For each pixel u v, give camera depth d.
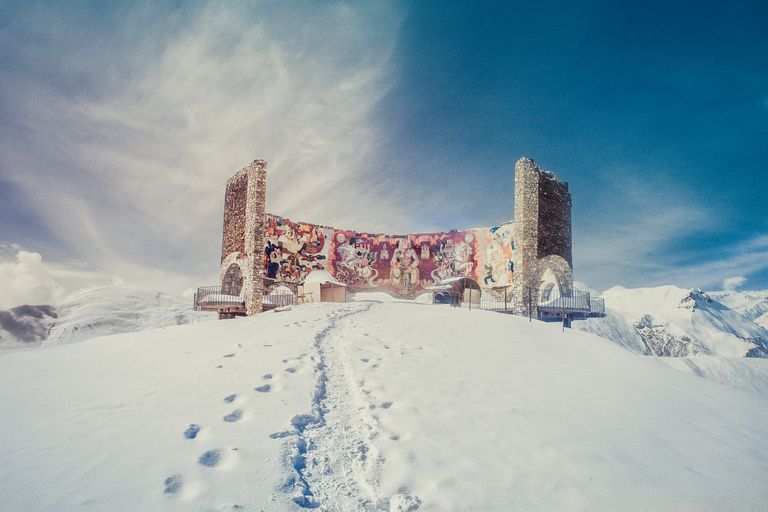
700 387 7.16
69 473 3.17
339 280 31.81
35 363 6.54
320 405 5.29
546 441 4.50
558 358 8.34
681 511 3.34
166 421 4.25
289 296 26.38
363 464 3.94
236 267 28.50
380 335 10.05
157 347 7.86
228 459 3.58
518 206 24.19
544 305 22.36
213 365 6.43
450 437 4.51
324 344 8.86
